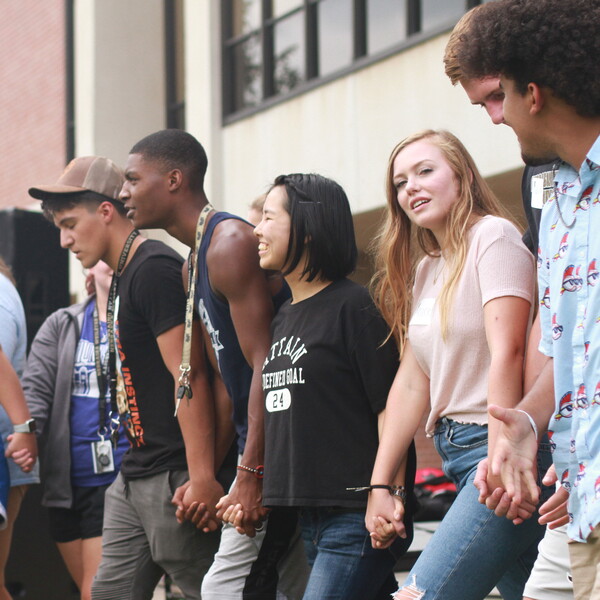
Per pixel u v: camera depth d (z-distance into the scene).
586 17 5.18
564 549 6.86
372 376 7.62
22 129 42.38
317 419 7.63
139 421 9.66
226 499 8.46
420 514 16.83
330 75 28.03
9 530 11.92
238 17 32.53
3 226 15.69
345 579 7.58
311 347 7.70
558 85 5.27
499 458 6.08
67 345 12.23
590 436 5.41
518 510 6.32
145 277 9.46
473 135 23.25
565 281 5.57
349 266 8.01
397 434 7.53
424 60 24.81
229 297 8.53
